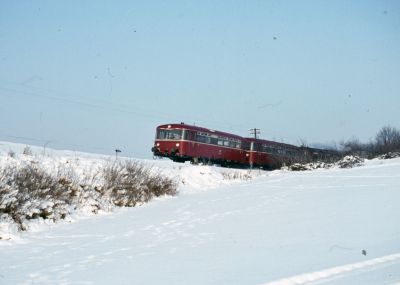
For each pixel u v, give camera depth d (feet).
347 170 77.56
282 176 78.43
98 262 23.12
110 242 29.01
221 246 25.70
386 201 37.50
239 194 55.06
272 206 41.93
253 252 23.27
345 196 43.27
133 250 26.09
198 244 26.89
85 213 42.65
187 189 66.13
